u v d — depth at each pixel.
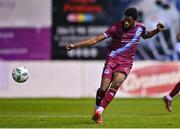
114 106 49.06
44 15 59.84
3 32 60.34
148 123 29.41
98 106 29.91
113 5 58.84
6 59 60.03
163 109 45.28
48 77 59.62
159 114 37.91
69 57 59.56
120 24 29.11
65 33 59.62
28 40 60.16
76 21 59.47
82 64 59.19
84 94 59.25
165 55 58.84
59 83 59.50
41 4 59.84
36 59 59.91
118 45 29.16
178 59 58.75
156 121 30.59
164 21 58.44
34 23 60.06
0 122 30.12
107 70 29.20
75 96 59.31
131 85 58.72
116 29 29.05
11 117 33.50
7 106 49.69
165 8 58.44
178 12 58.41
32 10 60.00
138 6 58.44
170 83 58.66
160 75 58.75
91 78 59.16
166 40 58.72
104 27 59.16
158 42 58.72
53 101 55.47
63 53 59.72
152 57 58.84
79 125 28.39
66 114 38.41
